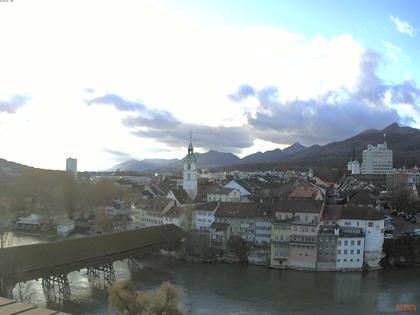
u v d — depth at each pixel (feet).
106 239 428.56
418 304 350.23
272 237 474.90
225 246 516.73
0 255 333.62
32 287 383.24
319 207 481.87
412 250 487.61
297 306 341.00
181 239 525.34
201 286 392.06
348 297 365.81
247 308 334.24
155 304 257.14
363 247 463.42
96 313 317.01
